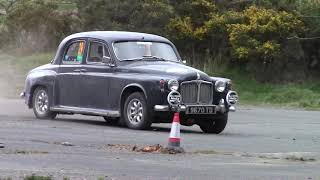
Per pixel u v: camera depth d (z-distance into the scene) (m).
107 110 24.86
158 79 23.31
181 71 23.59
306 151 18.81
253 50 58.03
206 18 61.91
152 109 23.39
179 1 61.94
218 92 24.25
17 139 19.06
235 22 60.25
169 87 23.06
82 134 21.45
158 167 14.72
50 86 27.00
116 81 24.52
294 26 59.41
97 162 15.12
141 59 25.06
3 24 65.31
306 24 60.62
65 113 27.02
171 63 25.08
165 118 23.45
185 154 17.22
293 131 26.50
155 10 59.03
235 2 63.38
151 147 17.77
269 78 58.97
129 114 24.12
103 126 25.12
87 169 14.07
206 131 24.94
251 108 44.84
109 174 13.50
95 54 25.66
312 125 30.28
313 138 23.23
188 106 23.30
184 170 14.38
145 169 14.36
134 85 23.86
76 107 25.98
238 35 58.44
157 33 58.72
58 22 62.53
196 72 23.83
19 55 62.44
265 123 30.89
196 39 60.78
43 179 12.02
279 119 34.12
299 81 58.88
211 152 17.81
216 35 60.56
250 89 57.00
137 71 24.16
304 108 46.94
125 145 18.55
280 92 55.31
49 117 27.36
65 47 26.89
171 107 23.00
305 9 61.16
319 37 59.88
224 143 20.45
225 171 14.47
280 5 61.78
